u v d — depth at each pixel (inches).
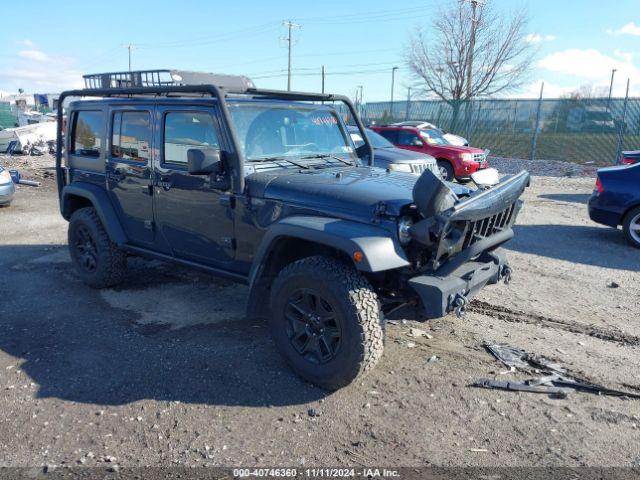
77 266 242.7
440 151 621.9
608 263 290.0
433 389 153.4
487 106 999.0
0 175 426.0
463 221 144.2
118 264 228.5
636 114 840.3
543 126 940.6
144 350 175.9
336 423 137.3
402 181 167.5
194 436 131.7
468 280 148.6
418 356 173.0
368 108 1208.2
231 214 172.4
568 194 557.3
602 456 125.3
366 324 140.3
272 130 181.8
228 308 213.6
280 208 159.0
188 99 180.1
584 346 183.0
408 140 649.0
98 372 161.8
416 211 143.7
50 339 184.9
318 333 150.8
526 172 171.5
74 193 231.8
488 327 197.5
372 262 132.3
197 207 182.4
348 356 142.3
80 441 130.0
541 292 238.4
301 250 165.8
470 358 172.4
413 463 122.6
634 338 190.1
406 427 135.9
